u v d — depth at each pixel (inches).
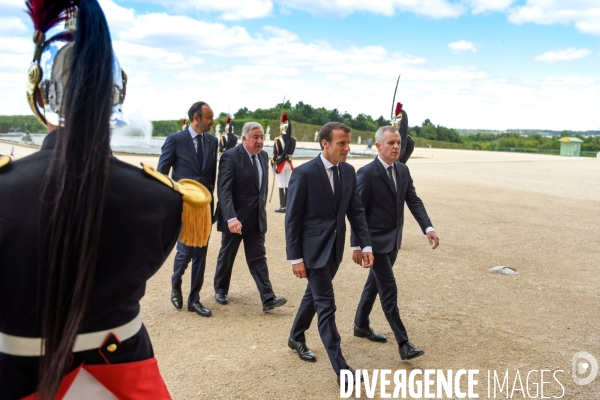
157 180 67.3
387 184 179.8
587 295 253.1
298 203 163.5
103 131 57.6
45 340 56.4
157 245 66.2
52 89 60.6
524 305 237.5
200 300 239.1
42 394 56.2
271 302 221.5
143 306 229.6
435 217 464.1
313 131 2224.4
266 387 159.9
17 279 58.9
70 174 56.1
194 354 182.2
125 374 67.9
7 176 59.2
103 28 59.5
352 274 283.3
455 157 1528.1
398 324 175.5
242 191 222.1
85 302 57.1
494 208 525.0
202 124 222.4
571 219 471.5
